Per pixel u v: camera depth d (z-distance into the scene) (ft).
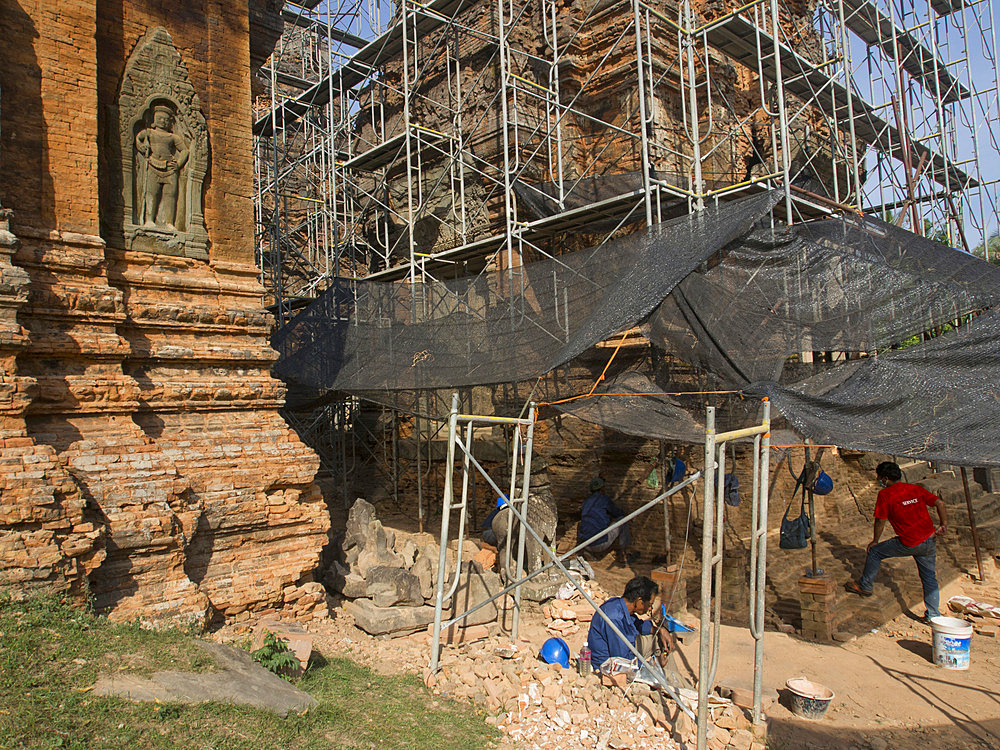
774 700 22.57
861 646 27.76
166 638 19.69
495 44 53.47
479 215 53.98
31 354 22.85
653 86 47.19
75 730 14.06
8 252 21.89
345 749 16.79
